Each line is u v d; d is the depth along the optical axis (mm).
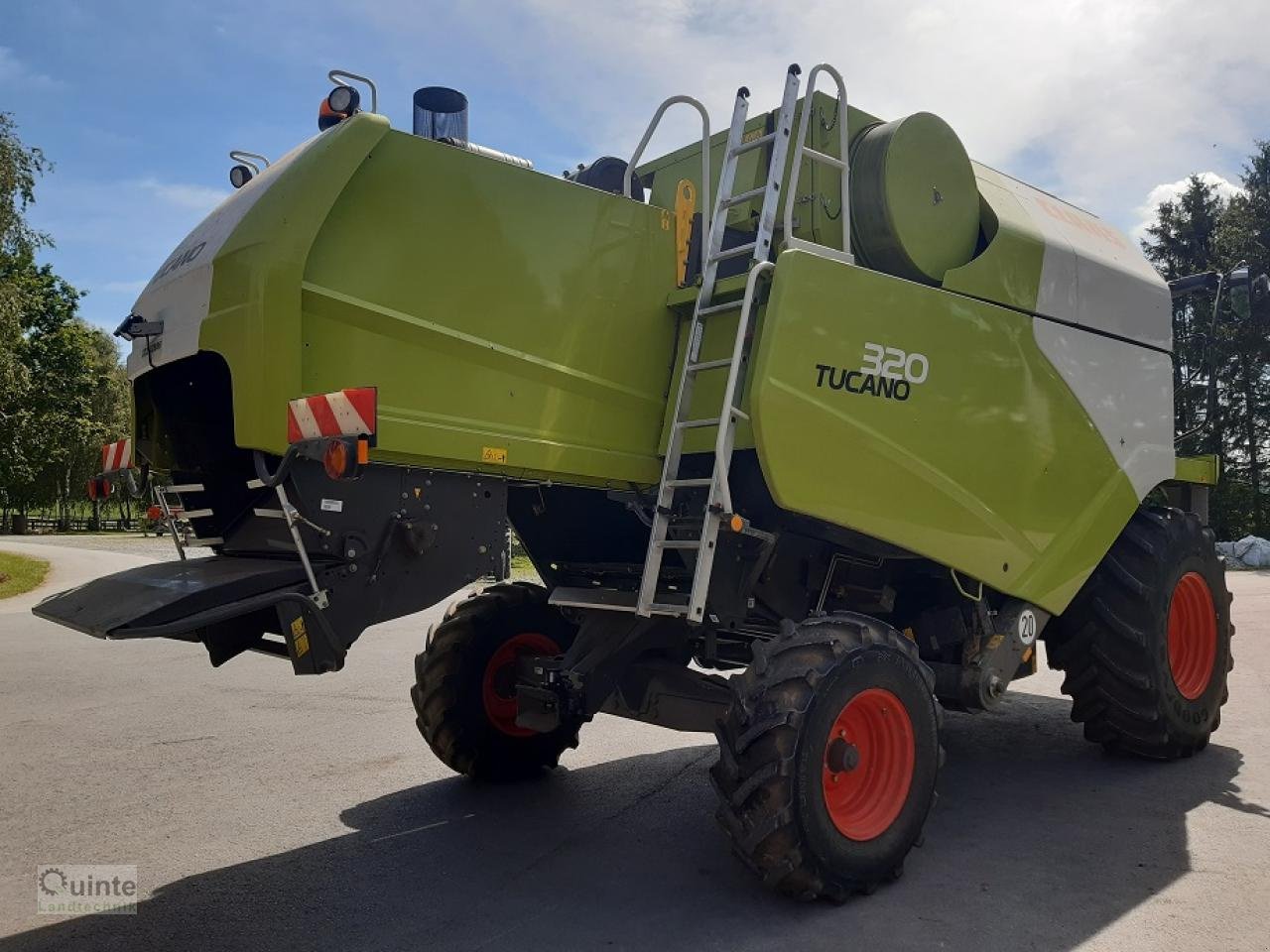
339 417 3139
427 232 3807
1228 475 37531
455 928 3355
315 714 6867
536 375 4043
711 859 4023
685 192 4582
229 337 3566
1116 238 5863
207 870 3955
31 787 5133
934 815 4551
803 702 3381
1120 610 5230
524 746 5152
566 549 5148
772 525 4250
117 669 8789
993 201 4953
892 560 4836
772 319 3740
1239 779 5094
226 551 4062
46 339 35188
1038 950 3113
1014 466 4676
